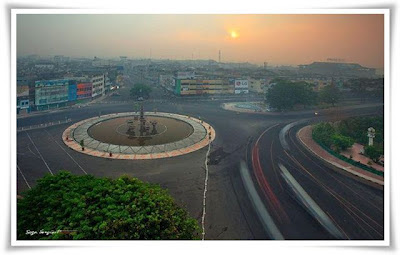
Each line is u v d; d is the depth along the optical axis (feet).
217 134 190.19
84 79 307.78
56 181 74.28
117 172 124.88
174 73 376.68
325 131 179.83
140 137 178.09
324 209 95.86
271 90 284.82
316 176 123.75
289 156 149.69
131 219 58.13
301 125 223.30
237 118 243.40
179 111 264.72
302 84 285.02
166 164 135.03
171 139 176.14
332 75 406.00
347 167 134.41
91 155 145.48
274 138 184.24
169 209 65.67
